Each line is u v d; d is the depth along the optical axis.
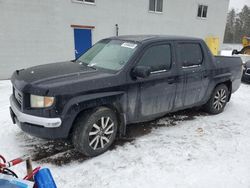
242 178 3.19
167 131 4.52
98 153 3.61
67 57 10.98
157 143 4.04
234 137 4.36
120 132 3.90
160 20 14.47
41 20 9.78
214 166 3.44
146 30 13.89
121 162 3.48
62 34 10.55
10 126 4.52
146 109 4.11
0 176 1.85
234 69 5.64
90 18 11.33
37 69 3.89
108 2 11.77
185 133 4.46
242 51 15.36
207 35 18.08
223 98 5.58
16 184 1.79
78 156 3.61
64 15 10.41
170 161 3.52
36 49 9.93
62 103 3.16
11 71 9.46
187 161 3.54
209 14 17.62
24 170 3.22
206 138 4.28
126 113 3.87
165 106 4.40
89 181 3.07
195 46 4.79
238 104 6.41
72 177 3.13
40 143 3.92
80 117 3.41
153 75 4.02
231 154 3.77
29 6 9.32
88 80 3.39
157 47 4.15
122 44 4.23
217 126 4.84
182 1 15.38
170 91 4.34
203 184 3.05
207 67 4.95
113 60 3.98
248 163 3.54
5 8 8.79
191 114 5.48
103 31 11.98
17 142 3.94
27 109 3.26
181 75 4.43
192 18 16.48
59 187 2.95
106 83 3.51
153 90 4.07
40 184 1.83
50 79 3.34
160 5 14.20
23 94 3.26
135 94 3.85
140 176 3.18
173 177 3.17
